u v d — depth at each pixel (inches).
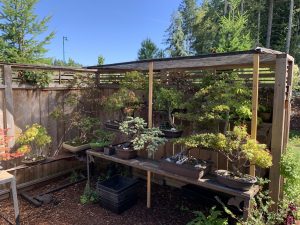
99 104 191.0
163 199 146.2
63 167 177.5
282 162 100.6
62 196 148.6
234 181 95.6
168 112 141.6
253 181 93.4
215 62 126.3
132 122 139.9
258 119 115.0
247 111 102.7
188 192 135.9
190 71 153.9
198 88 139.2
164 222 121.0
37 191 154.6
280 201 108.9
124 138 171.5
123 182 144.8
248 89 113.4
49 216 125.5
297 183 110.7
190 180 106.9
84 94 187.3
